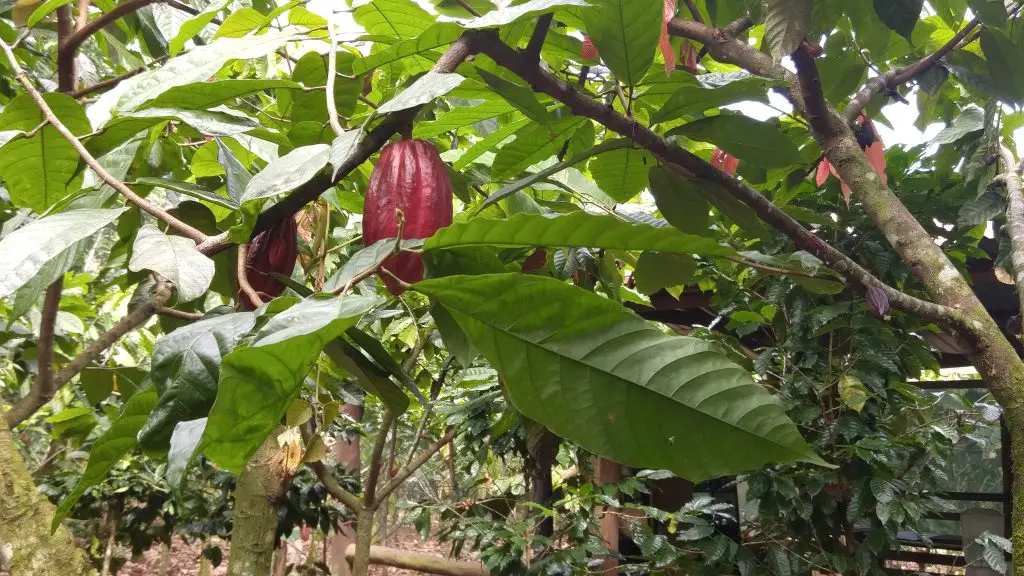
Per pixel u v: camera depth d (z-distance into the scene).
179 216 0.89
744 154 0.85
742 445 0.51
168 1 1.31
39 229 0.53
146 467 3.19
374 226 0.61
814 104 0.96
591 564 2.40
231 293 0.92
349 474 3.33
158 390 0.44
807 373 2.18
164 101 0.73
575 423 0.52
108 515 3.24
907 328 2.11
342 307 0.40
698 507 2.21
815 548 2.20
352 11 0.97
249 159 1.27
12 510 0.88
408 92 0.53
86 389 1.81
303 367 0.39
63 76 1.00
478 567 2.93
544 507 2.33
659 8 0.69
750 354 2.63
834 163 1.01
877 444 1.93
